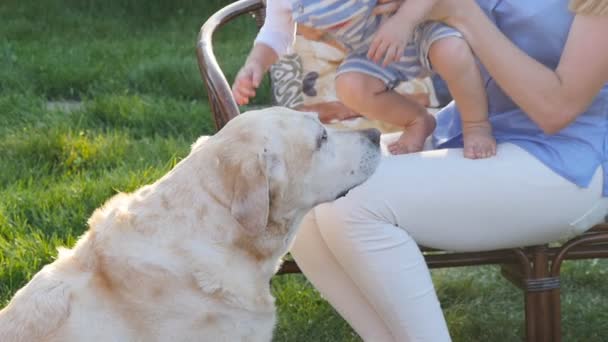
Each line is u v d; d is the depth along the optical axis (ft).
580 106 9.73
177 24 31.45
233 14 12.51
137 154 17.72
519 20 10.14
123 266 8.67
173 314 8.69
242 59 25.76
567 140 10.03
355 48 10.78
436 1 9.84
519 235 10.16
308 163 9.21
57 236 14.23
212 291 8.80
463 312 13.64
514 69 9.72
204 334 8.82
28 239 13.98
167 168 16.48
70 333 8.43
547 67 9.91
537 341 10.76
